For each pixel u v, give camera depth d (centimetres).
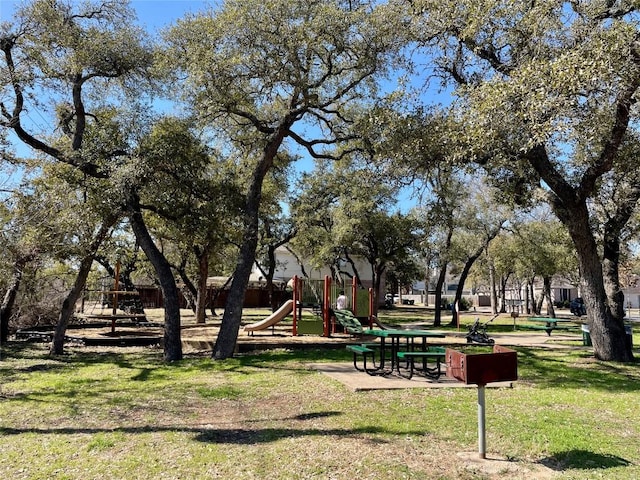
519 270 3091
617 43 725
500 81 880
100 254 1612
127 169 1087
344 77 1338
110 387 868
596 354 1205
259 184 1309
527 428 588
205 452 504
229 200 1247
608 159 1041
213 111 1260
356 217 2656
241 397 768
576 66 733
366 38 1186
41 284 1741
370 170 1398
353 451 503
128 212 1183
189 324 2172
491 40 1060
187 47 1194
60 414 679
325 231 2872
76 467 464
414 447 518
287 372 994
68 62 1191
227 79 1170
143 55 1290
